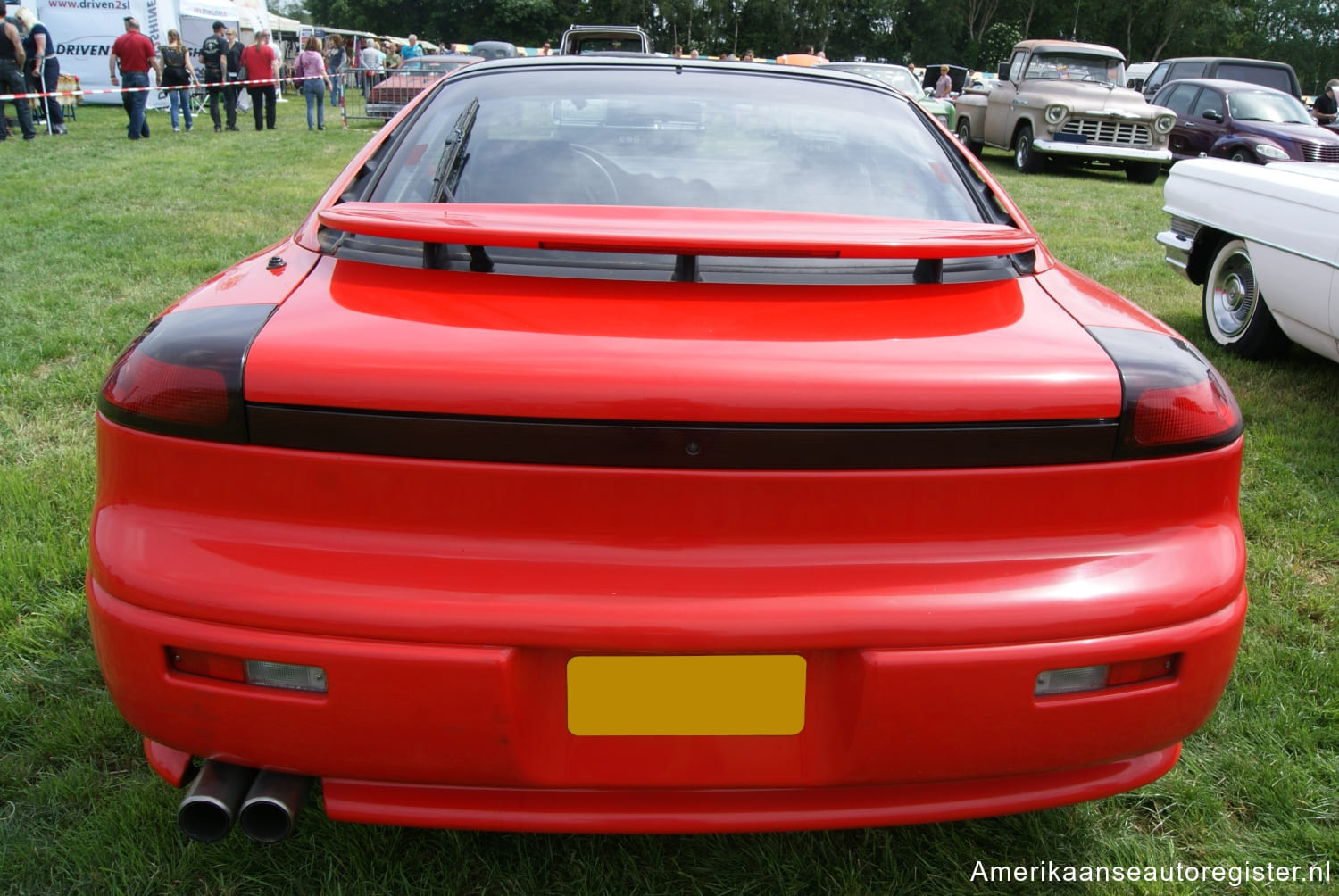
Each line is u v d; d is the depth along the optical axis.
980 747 1.39
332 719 1.33
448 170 1.91
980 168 2.13
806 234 1.49
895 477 1.33
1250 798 1.96
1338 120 17.36
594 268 1.54
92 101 20.75
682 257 1.52
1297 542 3.06
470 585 1.31
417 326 1.38
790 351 1.35
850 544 1.35
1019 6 66.06
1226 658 1.47
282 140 15.07
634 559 1.32
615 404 1.28
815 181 1.94
